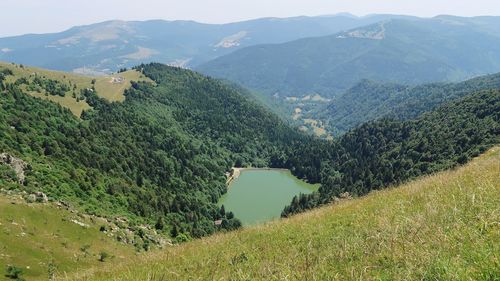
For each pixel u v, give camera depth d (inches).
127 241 4050.2
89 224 3961.6
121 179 6589.6
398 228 398.6
